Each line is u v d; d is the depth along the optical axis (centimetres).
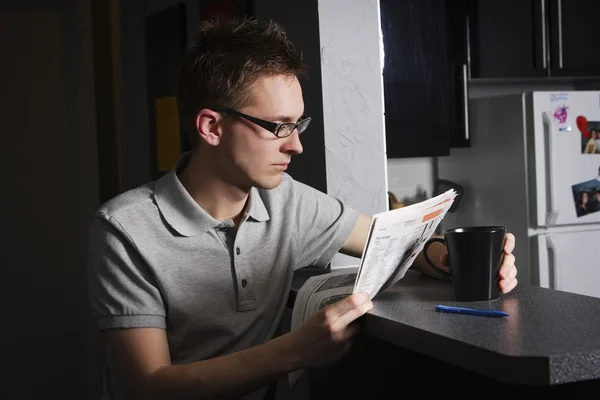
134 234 124
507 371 81
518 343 86
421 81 284
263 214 136
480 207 338
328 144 175
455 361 89
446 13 316
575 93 314
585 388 108
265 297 136
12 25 360
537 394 114
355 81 178
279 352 109
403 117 282
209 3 238
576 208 317
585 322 96
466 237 112
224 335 131
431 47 285
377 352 137
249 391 113
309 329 108
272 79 122
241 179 127
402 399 133
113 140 332
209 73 125
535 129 309
